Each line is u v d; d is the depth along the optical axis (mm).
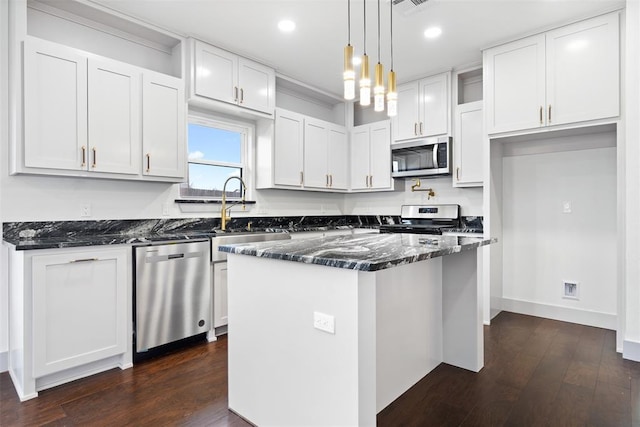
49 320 2111
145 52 3176
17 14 2291
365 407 1444
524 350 2736
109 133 2641
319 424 1539
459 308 2461
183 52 3176
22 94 2283
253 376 1844
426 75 4152
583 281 3395
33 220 2543
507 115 3291
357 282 1409
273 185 3973
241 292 1926
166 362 2549
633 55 2525
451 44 3361
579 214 3406
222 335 3107
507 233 3826
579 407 1935
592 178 3328
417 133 4262
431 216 4414
